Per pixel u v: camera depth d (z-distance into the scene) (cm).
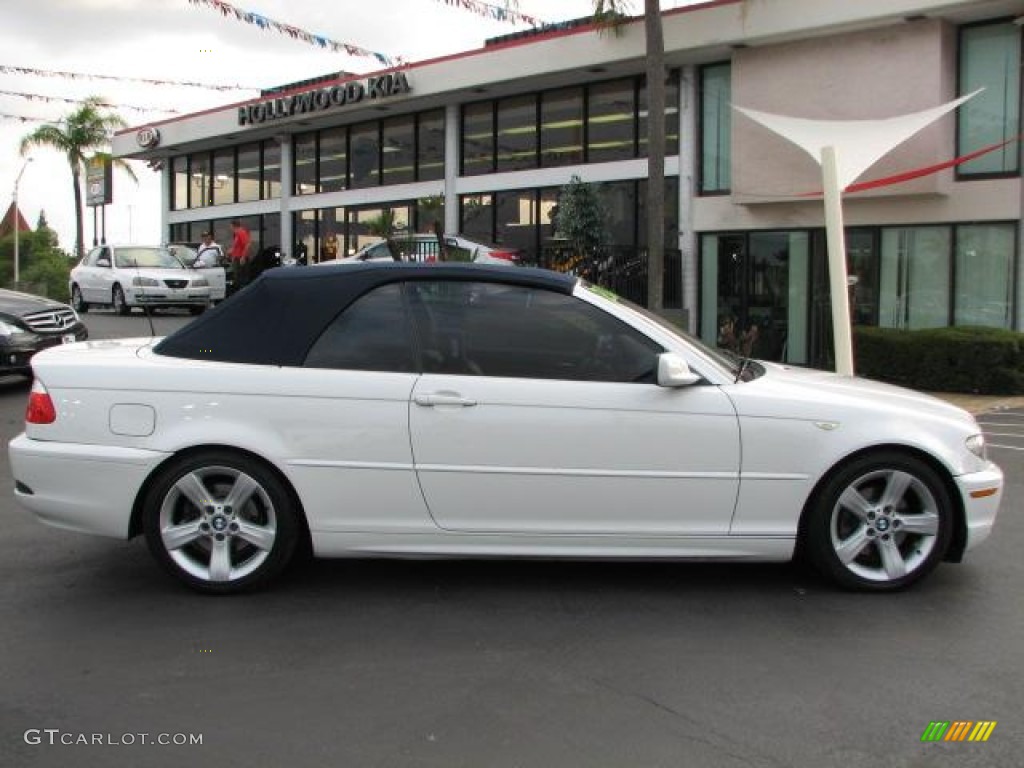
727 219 1698
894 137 1318
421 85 2022
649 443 477
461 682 396
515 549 486
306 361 489
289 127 2433
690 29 1614
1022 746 345
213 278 2208
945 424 496
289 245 2564
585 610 478
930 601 490
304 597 496
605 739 348
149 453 483
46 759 336
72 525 493
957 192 1457
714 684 394
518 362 487
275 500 487
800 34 1523
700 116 1738
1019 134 1411
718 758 335
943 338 1372
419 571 538
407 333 492
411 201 2222
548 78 1855
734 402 480
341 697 382
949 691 388
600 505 480
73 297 2316
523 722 361
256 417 482
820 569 498
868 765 332
